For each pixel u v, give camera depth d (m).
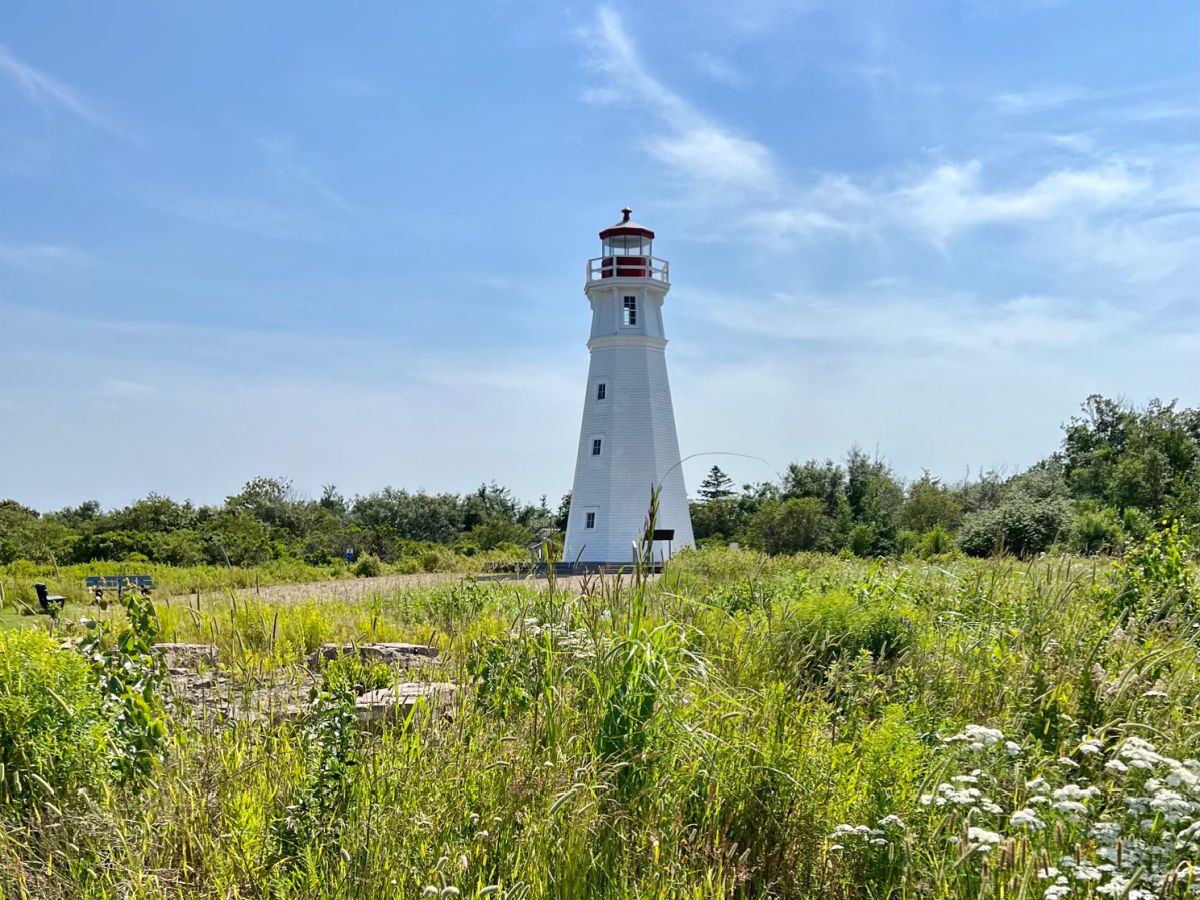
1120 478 37.88
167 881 3.89
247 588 23.17
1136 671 6.05
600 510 40.53
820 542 39.84
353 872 3.90
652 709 5.15
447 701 6.01
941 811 4.48
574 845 4.07
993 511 31.44
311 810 4.38
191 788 4.58
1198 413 46.84
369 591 21.31
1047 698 5.86
